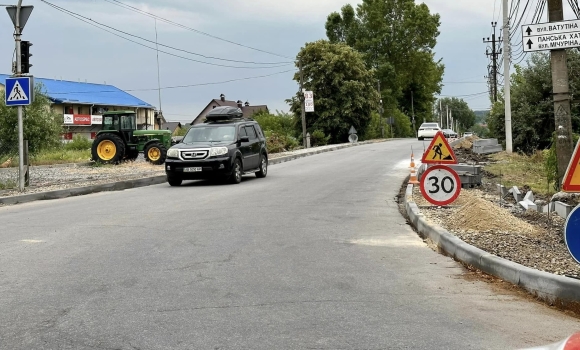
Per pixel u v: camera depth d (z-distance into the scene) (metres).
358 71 59.22
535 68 28.97
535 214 9.96
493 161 23.09
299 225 9.95
